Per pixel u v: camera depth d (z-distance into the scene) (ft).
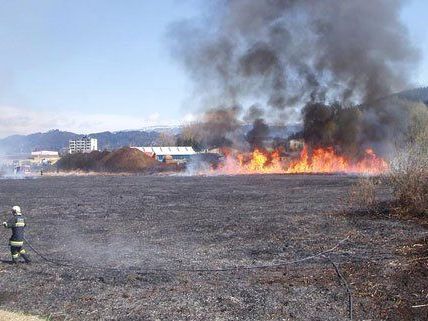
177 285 30.76
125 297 28.45
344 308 25.53
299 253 38.93
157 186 116.26
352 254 37.32
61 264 37.19
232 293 28.73
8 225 37.63
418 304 25.32
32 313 25.98
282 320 24.20
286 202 73.67
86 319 24.97
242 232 49.19
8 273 34.58
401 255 35.70
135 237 48.16
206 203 76.48
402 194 57.41
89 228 54.19
